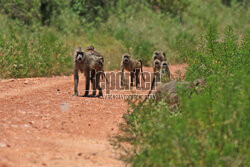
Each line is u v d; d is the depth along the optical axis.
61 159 17.97
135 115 25.66
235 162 15.57
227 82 20.30
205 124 18.16
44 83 48.31
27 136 21.64
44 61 59.38
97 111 31.00
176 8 131.75
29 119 25.92
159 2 132.12
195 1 143.62
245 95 18.42
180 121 22.05
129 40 87.69
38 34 68.81
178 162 15.74
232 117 17.47
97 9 111.56
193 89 25.34
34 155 18.06
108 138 23.64
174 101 27.47
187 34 94.94
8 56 52.06
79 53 38.84
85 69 39.72
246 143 16.34
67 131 24.14
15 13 88.62
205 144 16.97
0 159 16.53
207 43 35.28
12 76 51.91
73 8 105.00
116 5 121.50
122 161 19.25
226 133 17.33
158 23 112.38
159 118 20.80
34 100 33.75
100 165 17.83
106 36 95.19
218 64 28.52
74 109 30.75
